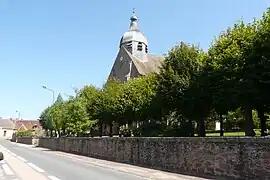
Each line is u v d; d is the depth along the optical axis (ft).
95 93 128.06
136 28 216.54
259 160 37.96
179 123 93.45
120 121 112.37
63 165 64.64
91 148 95.86
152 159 61.36
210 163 46.01
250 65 61.16
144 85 105.70
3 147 160.56
